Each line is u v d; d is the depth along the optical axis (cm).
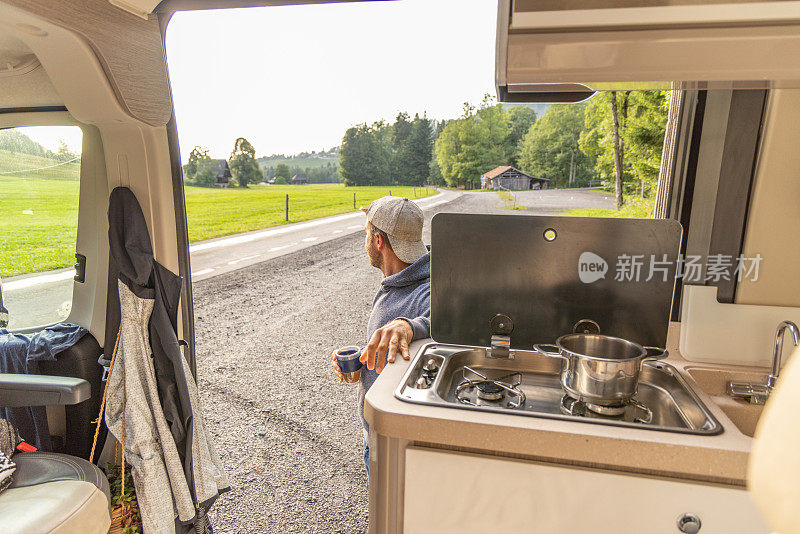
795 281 122
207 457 179
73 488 136
